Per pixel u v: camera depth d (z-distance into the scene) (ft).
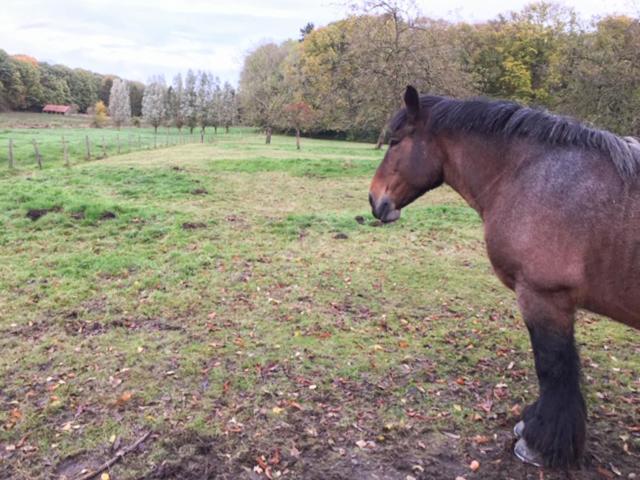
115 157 66.49
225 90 211.20
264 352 13.29
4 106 229.04
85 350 13.28
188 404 10.81
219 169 48.85
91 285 18.10
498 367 12.85
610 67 52.75
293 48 184.03
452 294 18.24
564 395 8.37
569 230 7.48
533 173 8.09
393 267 21.20
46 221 26.14
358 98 67.72
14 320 15.10
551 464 8.58
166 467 8.80
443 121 9.23
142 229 25.46
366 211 33.32
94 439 9.61
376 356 13.21
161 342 13.78
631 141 7.97
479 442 9.72
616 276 7.26
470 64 106.52
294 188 41.75
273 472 8.79
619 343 14.44
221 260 21.35
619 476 8.84
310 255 22.62
